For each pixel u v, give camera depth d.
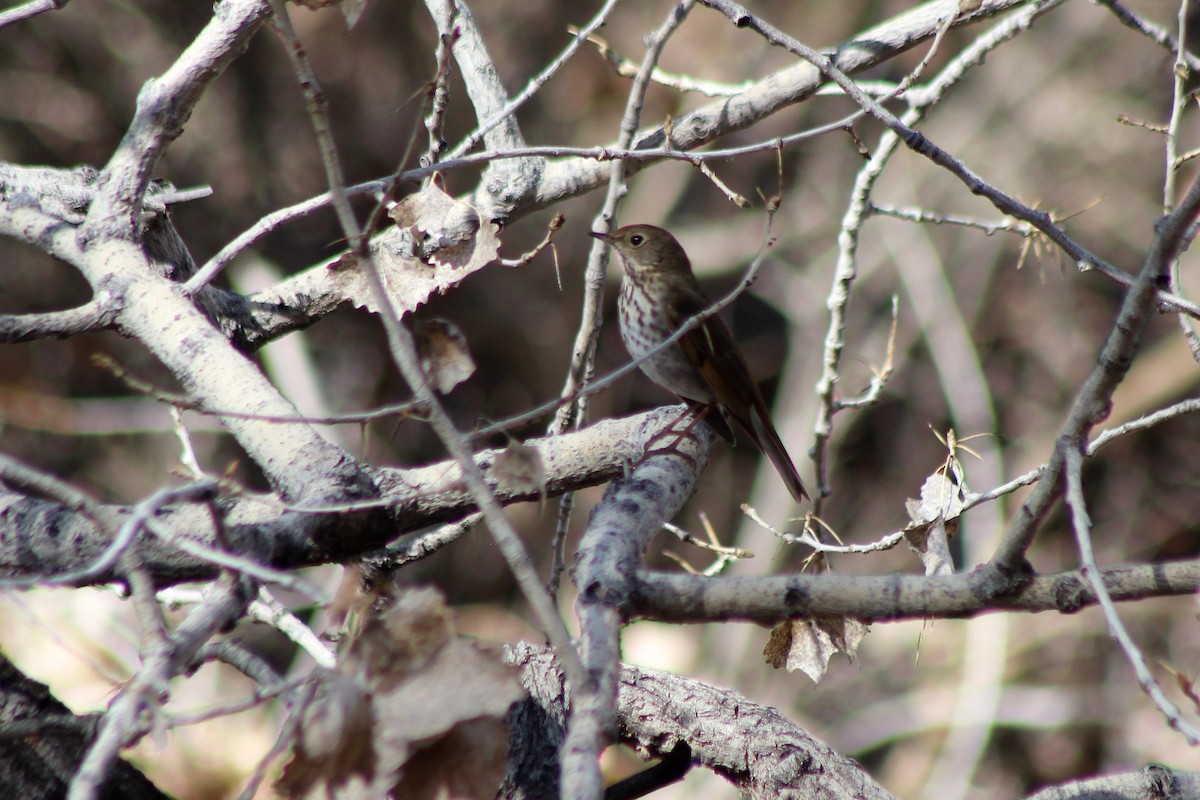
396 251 6.54
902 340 24.16
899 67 23.66
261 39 20.88
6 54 20.25
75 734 4.80
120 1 20.70
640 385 23.78
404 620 4.03
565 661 3.58
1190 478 23.91
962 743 20.48
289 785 4.02
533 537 22.09
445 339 4.77
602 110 21.31
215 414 4.27
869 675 22.05
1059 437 4.23
